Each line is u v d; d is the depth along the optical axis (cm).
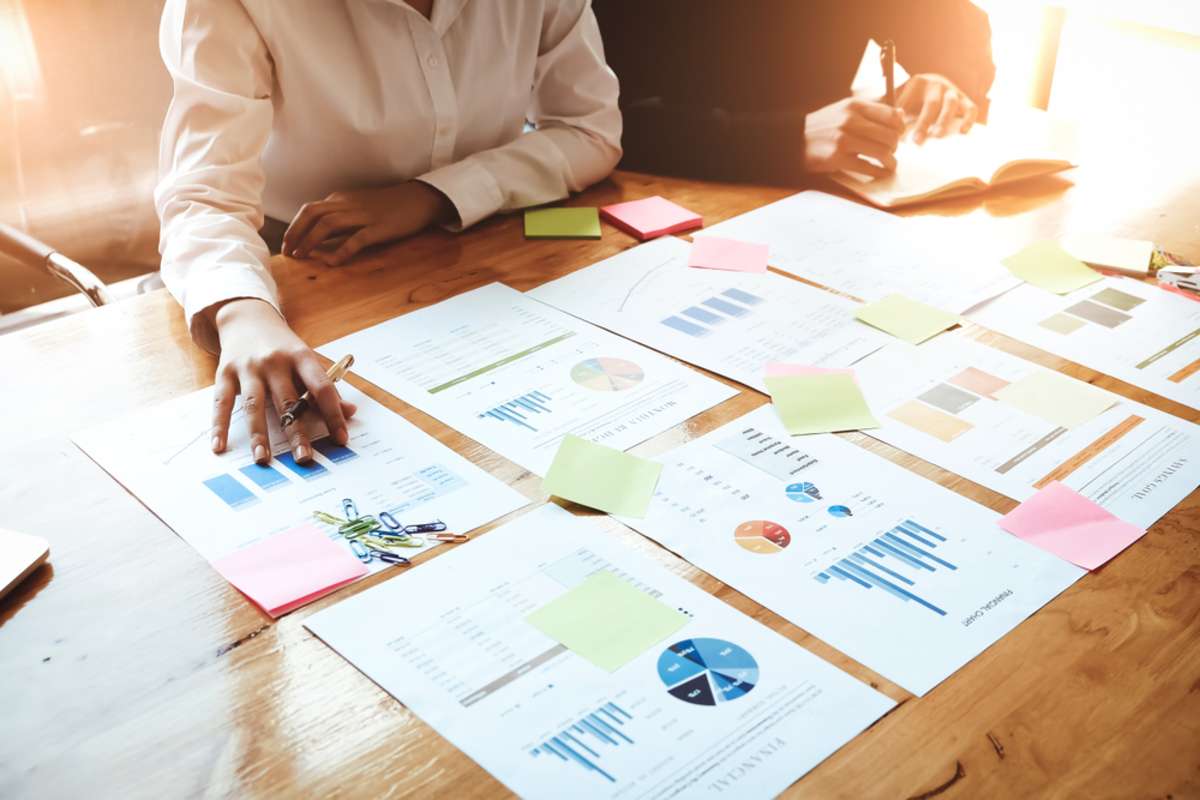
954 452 99
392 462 98
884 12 216
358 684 74
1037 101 313
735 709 71
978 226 146
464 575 84
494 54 158
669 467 97
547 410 105
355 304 126
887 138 159
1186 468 97
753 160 162
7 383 110
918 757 68
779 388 108
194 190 132
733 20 209
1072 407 106
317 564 85
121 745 70
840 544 87
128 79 184
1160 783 66
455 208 144
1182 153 170
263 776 67
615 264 136
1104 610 80
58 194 185
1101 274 133
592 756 68
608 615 79
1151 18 289
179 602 82
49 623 80
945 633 78
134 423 104
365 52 145
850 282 131
